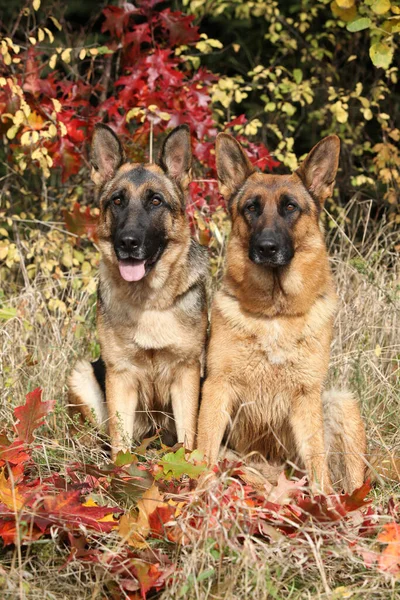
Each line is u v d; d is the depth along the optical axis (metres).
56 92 7.23
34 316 6.67
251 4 9.25
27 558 3.59
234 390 4.95
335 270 7.34
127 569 3.47
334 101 9.48
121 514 4.11
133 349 5.31
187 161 5.65
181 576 3.45
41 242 7.07
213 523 3.66
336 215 9.25
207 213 7.32
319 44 10.32
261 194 4.93
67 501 3.75
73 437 5.18
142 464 4.79
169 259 5.34
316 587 3.52
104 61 8.65
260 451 5.25
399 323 6.54
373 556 3.63
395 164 8.54
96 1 10.61
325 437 5.11
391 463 4.84
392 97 10.10
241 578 3.52
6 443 4.35
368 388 5.88
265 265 4.68
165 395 5.54
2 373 5.86
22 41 9.74
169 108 7.29
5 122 6.95
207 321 5.71
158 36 8.00
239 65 10.77
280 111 9.50
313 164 5.11
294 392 4.88
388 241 8.21
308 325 4.78
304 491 4.63
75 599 3.46
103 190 5.64
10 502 3.83
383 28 5.43
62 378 6.07
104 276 5.48
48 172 6.79
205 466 4.32
